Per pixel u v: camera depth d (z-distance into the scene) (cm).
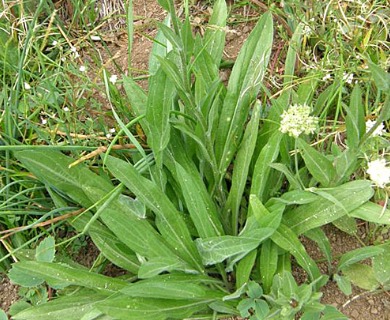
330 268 42
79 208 44
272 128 44
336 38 51
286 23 54
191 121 44
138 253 39
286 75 46
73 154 48
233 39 56
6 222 44
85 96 52
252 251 39
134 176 40
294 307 36
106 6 58
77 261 46
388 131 47
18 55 51
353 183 39
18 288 45
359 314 40
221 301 39
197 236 43
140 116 41
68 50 53
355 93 37
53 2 58
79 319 39
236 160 43
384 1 52
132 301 37
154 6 58
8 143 47
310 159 39
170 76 37
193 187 39
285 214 41
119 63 55
